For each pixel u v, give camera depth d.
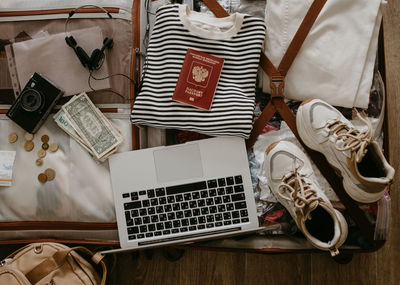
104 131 0.87
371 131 0.86
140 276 1.06
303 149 0.91
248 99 0.84
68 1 0.87
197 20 0.85
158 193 0.87
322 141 0.85
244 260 1.05
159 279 1.06
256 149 0.90
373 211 0.87
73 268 0.86
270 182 0.87
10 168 0.88
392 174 0.76
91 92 0.89
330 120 0.84
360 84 0.86
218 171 0.87
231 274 1.05
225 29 0.85
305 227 0.80
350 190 0.83
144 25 0.89
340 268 1.04
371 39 0.86
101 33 0.87
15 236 0.90
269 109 0.89
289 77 0.88
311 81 0.87
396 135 1.05
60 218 0.88
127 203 0.87
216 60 0.84
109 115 0.88
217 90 0.85
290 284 1.04
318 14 0.83
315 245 0.79
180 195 0.87
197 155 0.87
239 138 0.87
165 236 0.87
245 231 0.83
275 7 0.86
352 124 0.89
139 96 0.84
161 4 0.90
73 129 0.87
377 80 0.89
